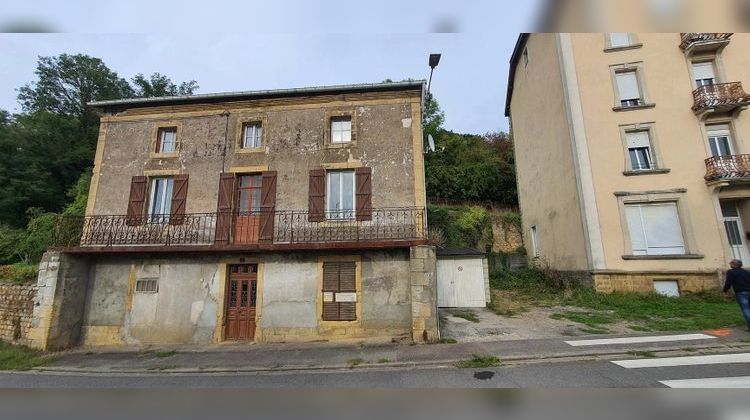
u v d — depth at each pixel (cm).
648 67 1366
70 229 1059
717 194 1225
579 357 651
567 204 1440
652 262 1214
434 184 2434
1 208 1944
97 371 748
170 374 712
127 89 3105
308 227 996
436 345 784
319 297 944
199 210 1052
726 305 1024
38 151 2230
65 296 954
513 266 1867
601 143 1342
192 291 987
